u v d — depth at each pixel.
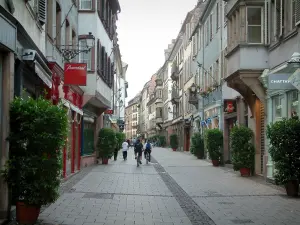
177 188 15.93
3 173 8.70
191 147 37.88
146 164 29.89
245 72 18.34
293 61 13.28
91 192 14.36
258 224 9.37
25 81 12.29
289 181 13.49
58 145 9.01
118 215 10.34
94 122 31.23
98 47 24.92
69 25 20.64
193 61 44.28
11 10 9.78
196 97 40.28
